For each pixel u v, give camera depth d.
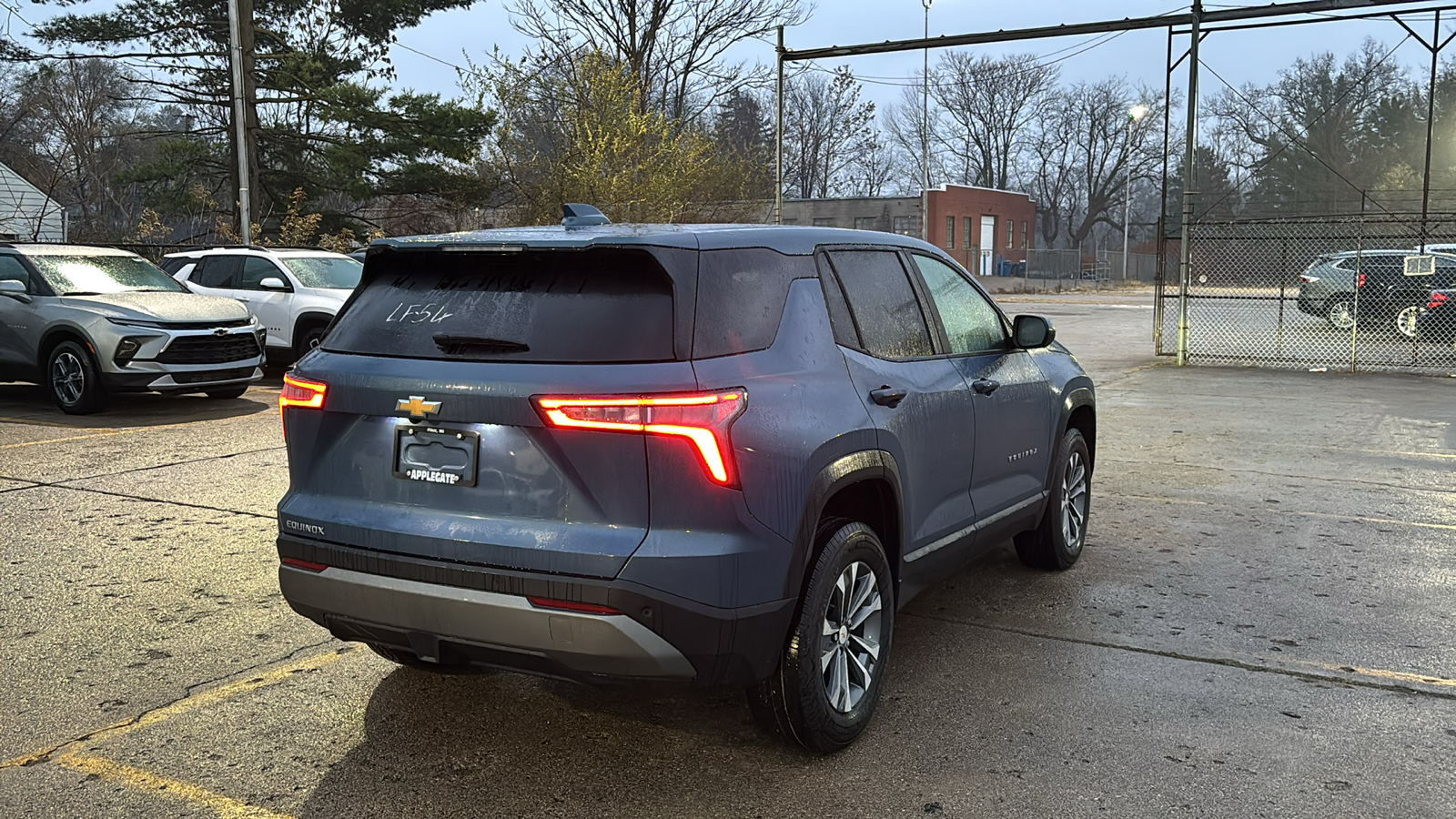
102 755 3.69
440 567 3.28
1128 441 10.29
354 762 3.67
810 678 3.54
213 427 10.69
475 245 3.48
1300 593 5.57
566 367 3.21
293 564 3.61
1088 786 3.49
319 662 4.57
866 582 3.87
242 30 26.33
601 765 3.65
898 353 4.27
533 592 3.17
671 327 3.24
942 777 3.56
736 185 31.91
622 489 3.17
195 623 5.02
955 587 5.68
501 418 3.23
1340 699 4.20
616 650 3.15
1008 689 4.30
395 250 3.63
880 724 3.97
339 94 27.86
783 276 3.73
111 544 6.34
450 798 3.42
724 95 37.72
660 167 28.89
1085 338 23.39
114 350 11.02
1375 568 6.04
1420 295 19.81
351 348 3.60
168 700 4.16
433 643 3.38
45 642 4.77
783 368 3.54
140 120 47.47
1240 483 8.37
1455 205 58.72
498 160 30.05
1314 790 3.46
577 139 28.34
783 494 3.36
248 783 3.51
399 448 3.42
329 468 3.57
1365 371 16.44
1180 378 15.73
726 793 3.46
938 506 4.44
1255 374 16.19
